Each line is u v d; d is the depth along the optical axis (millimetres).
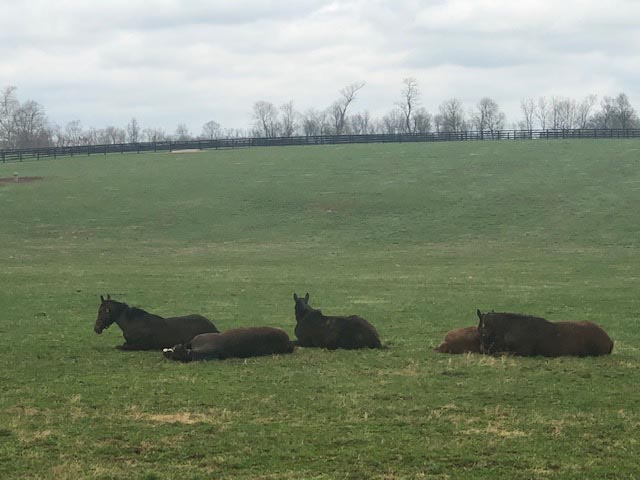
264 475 8750
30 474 8742
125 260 44719
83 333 19547
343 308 24797
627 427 10383
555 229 54969
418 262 42969
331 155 92438
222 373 13695
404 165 82312
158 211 63188
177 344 15828
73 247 50594
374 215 60812
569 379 13180
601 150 86438
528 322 15125
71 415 11016
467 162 82750
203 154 98188
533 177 73438
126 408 11344
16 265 41938
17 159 96500
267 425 10492
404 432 10180
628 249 47562
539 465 9008
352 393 12219
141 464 9070
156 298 27625
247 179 76312
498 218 58938
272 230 56812
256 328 15453
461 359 14969
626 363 14461
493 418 10828
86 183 75250
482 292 29375
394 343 17344
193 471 8859
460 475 8734
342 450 9492
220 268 40281
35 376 13773
